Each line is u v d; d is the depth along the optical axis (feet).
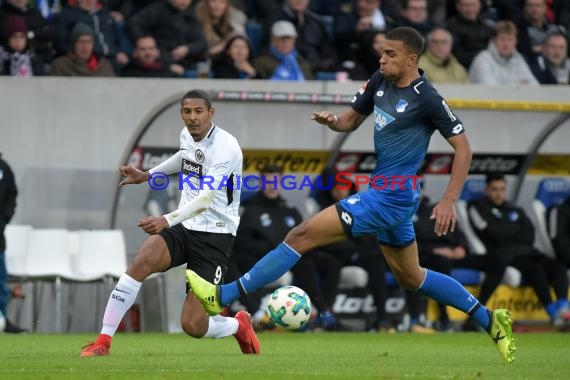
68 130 145.48
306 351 99.09
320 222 76.13
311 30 167.84
